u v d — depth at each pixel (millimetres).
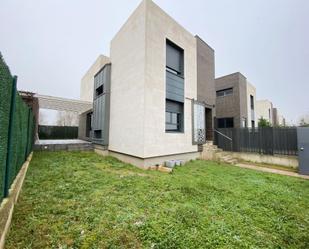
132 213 3131
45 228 2562
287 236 2721
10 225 2584
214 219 3096
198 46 10844
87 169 6434
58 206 3273
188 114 9625
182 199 3922
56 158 8148
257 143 10594
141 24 7656
